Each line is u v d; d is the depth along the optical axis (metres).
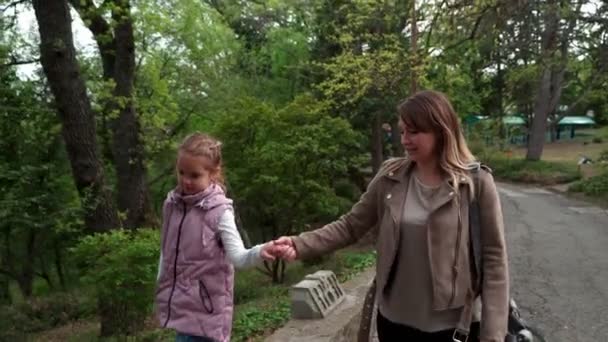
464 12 12.91
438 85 17.97
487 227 2.25
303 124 12.75
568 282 7.84
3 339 10.29
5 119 11.12
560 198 21.80
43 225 10.07
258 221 13.24
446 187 2.25
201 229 2.68
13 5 9.70
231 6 25.31
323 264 11.82
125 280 6.41
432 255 2.23
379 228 2.41
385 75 13.96
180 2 18.88
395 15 14.55
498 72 30.09
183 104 20.09
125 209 11.88
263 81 24.58
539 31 14.71
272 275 12.75
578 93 38.78
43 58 8.42
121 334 7.17
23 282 17.12
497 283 2.23
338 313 5.74
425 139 2.27
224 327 2.72
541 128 33.22
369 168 23.97
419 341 2.31
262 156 12.10
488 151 37.88
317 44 21.84
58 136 12.31
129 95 11.29
